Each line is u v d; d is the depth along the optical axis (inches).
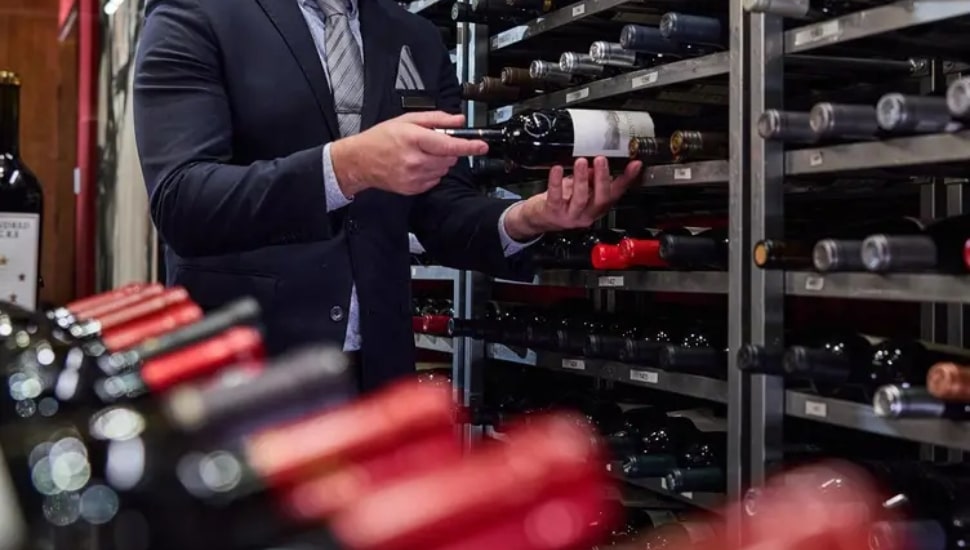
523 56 87.4
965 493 48.0
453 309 95.0
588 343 66.0
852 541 18.6
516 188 88.8
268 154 62.1
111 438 19.5
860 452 61.1
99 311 35.1
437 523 14.1
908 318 69.2
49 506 18.0
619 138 59.6
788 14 50.9
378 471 15.7
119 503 18.0
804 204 70.1
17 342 32.3
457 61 89.1
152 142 59.6
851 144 48.6
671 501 70.4
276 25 62.3
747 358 49.3
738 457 54.4
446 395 17.2
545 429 15.6
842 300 74.4
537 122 59.3
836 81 63.9
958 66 59.1
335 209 56.2
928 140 43.8
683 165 58.8
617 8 66.9
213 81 61.0
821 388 52.3
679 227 73.5
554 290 97.0
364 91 64.4
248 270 61.2
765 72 52.6
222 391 20.0
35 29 190.4
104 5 157.4
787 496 24.9
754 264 53.2
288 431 17.3
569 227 63.2
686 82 65.1
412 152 52.4
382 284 63.7
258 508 16.8
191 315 33.2
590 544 15.0
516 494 14.3
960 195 60.6
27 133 190.7
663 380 62.3
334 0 65.1
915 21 44.3
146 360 25.3
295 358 20.4
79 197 170.2
